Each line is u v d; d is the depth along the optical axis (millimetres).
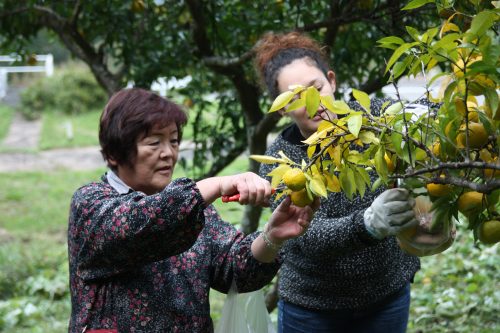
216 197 1960
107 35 4352
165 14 4512
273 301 4043
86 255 2084
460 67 1654
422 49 1723
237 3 3852
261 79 2799
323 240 2379
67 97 19344
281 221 2152
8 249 7871
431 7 2945
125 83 4500
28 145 15742
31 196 11148
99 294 2121
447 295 5156
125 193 2195
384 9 3316
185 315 2174
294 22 3824
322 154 1817
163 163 2199
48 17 4688
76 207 2111
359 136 1737
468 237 6340
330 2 3428
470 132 1668
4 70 21266
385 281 2717
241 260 2285
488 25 1541
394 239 2691
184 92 4652
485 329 4535
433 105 2082
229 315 2359
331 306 2744
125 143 2162
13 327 5730
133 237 1942
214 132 4578
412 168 1675
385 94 3980
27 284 6711
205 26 3855
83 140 15969
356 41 3949
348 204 2584
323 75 2600
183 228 1929
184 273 2230
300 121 2512
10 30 4645
